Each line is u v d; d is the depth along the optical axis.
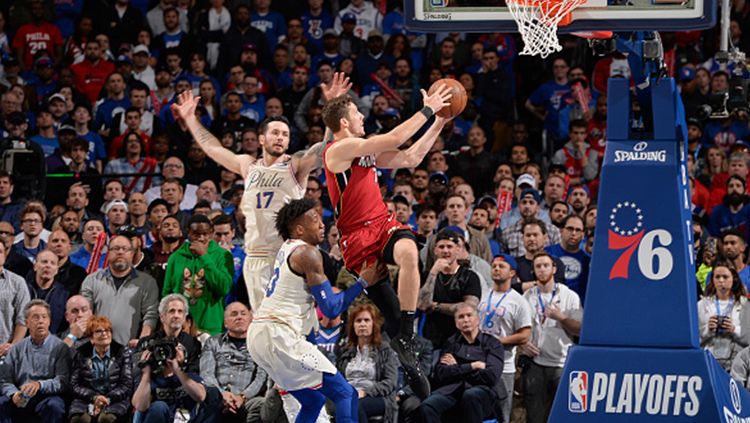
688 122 21.98
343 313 15.03
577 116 23.00
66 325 15.89
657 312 8.75
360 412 13.92
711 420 8.51
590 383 8.77
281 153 12.24
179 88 23.14
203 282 15.63
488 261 16.81
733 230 17.12
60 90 23.03
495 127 23.36
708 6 8.55
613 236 8.88
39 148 18.92
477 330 14.67
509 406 14.80
